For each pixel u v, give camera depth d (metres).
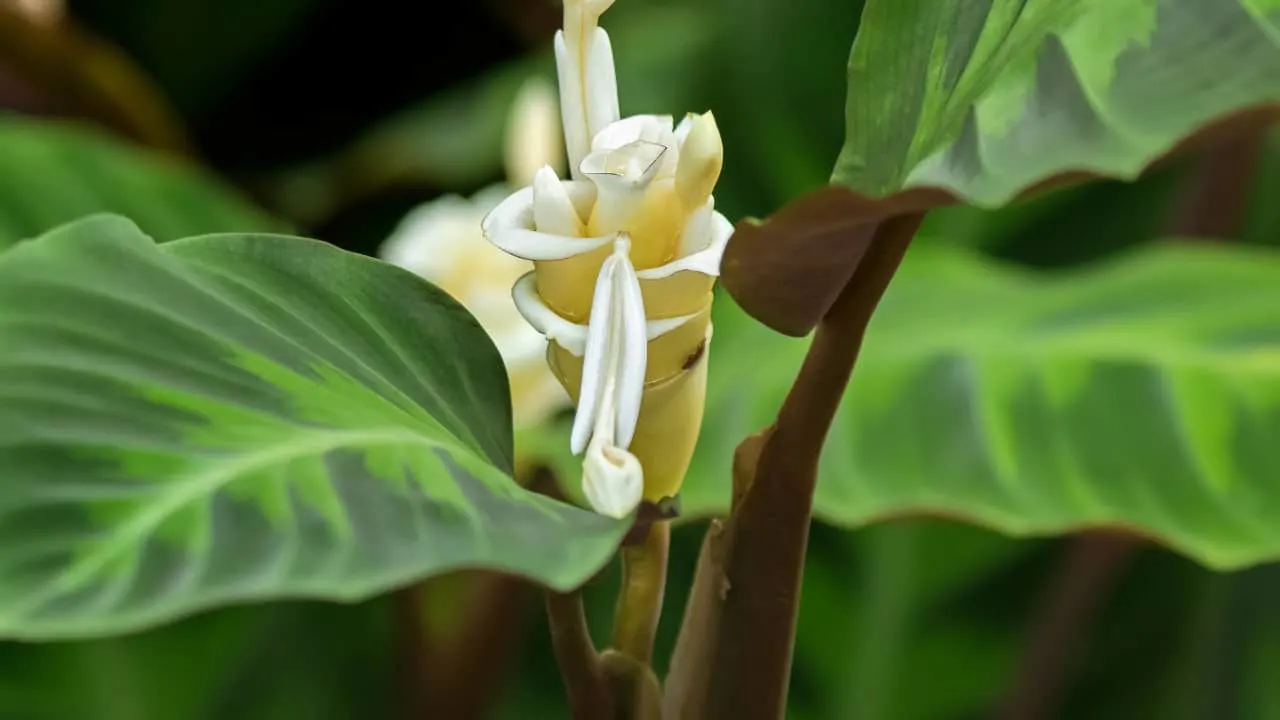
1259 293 1.19
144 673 1.36
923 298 1.34
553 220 0.73
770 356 1.27
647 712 0.76
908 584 1.48
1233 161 1.48
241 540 0.69
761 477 0.74
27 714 1.33
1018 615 1.47
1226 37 0.69
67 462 0.70
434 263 1.18
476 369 0.78
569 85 0.75
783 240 0.71
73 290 0.74
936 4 0.75
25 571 0.68
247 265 0.77
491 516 0.70
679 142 0.74
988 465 1.04
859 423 1.10
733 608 0.75
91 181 1.36
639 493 0.71
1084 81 0.69
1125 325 1.17
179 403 0.72
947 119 0.73
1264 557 0.94
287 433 0.72
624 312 0.72
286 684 1.41
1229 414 1.03
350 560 0.68
